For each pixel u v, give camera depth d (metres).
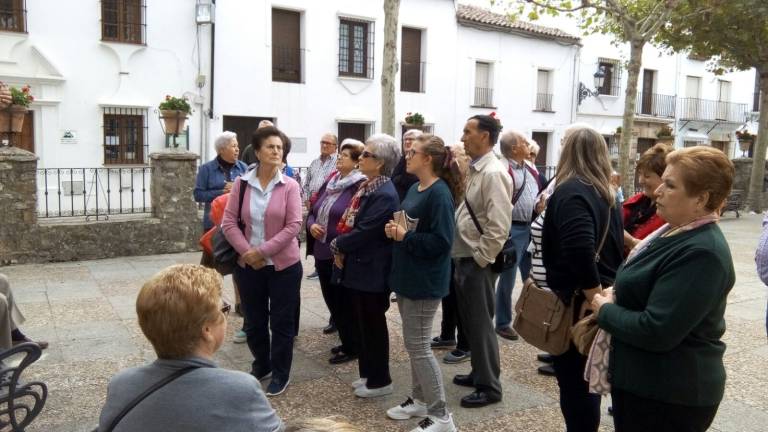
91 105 12.70
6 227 8.05
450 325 5.00
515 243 5.29
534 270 3.02
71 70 12.42
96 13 12.57
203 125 14.13
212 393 1.58
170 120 10.72
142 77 13.23
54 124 12.33
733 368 4.68
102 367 4.49
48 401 3.88
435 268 3.32
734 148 27.73
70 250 8.52
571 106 21.16
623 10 12.21
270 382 4.11
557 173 2.87
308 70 15.52
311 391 4.10
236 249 3.95
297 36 15.53
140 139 13.41
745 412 3.87
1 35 11.64
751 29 15.12
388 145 3.86
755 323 5.97
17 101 8.11
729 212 16.44
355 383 4.11
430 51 17.53
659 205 2.10
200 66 13.93
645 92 23.94
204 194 6.08
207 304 1.68
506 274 5.24
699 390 2.03
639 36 12.02
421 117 15.87
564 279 2.72
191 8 13.66
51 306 6.16
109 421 1.59
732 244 11.27
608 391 2.28
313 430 1.29
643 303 2.11
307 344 5.11
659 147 3.40
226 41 14.20
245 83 14.56
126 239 8.93
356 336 4.46
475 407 3.84
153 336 1.65
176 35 13.55
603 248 2.80
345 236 3.81
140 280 7.38
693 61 25.25
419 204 3.36
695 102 25.47
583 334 2.45
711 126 26.28
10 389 2.93
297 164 15.59
